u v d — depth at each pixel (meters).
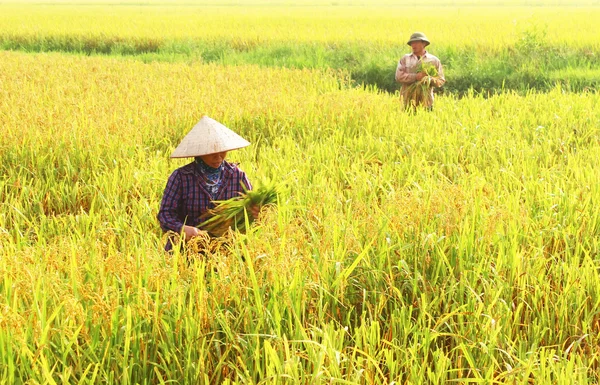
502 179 7.36
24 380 3.34
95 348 3.56
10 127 9.22
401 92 12.45
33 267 4.09
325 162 8.55
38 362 3.33
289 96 12.80
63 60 20.05
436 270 4.68
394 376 3.68
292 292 4.01
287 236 4.70
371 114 11.16
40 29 30.23
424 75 11.90
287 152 8.86
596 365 3.98
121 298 3.93
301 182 7.46
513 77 18.45
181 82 15.11
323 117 11.12
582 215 5.75
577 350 4.11
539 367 3.59
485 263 4.69
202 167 5.04
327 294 4.26
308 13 49.19
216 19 37.38
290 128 10.55
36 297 3.55
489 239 5.02
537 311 4.27
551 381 3.59
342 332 3.68
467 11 52.69
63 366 3.34
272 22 34.28
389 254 4.73
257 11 54.72
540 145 9.34
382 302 4.22
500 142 9.04
